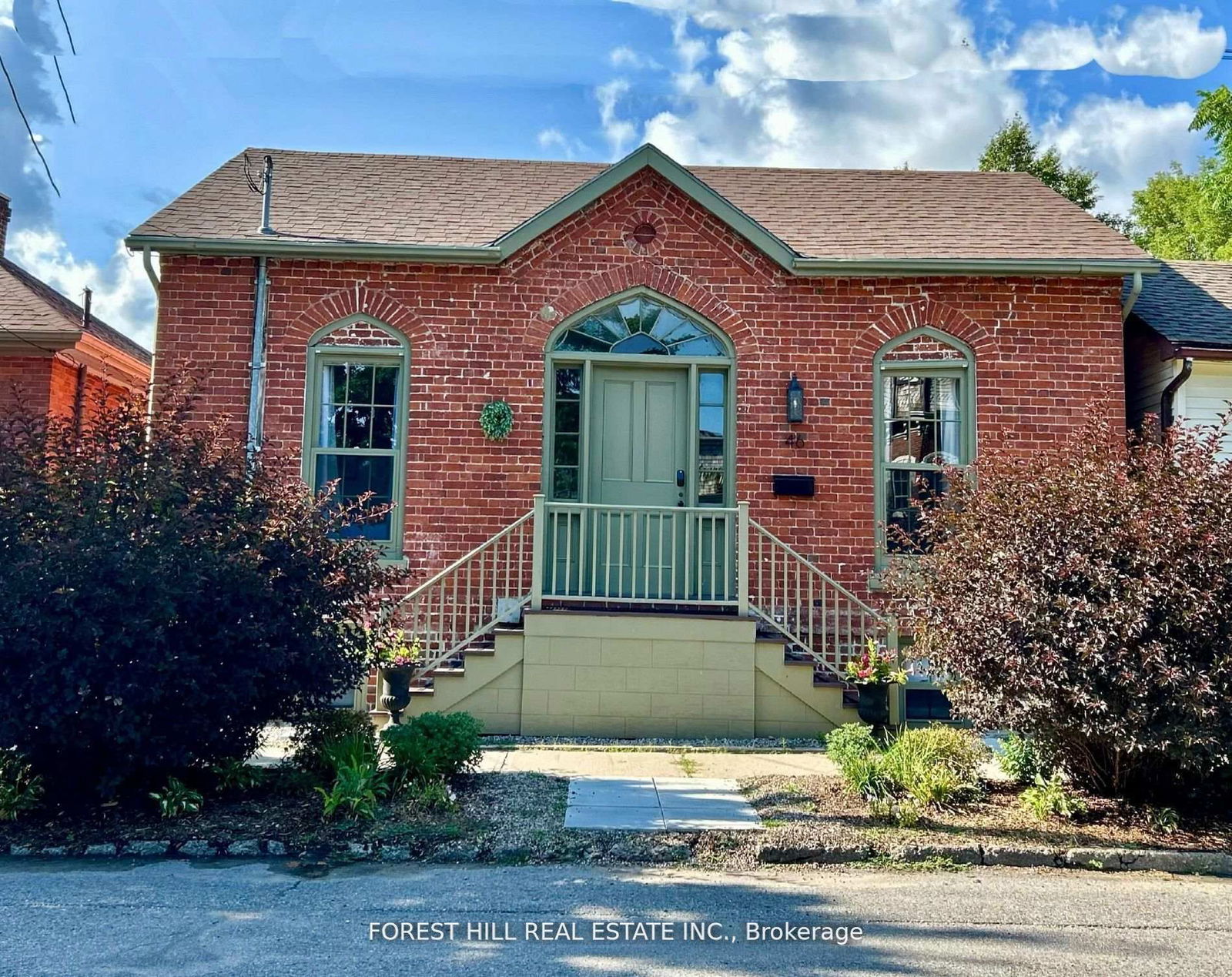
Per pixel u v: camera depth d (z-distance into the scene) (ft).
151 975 12.63
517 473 32.22
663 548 31.42
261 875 17.08
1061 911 15.79
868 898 16.25
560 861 18.08
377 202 36.76
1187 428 31.45
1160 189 99.96
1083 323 32.91
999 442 28.89
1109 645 18.92
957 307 32.94
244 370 32.30
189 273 32.53
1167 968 13.35
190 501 20.02
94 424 20.98
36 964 12.97
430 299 32.73
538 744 26.73
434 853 18.16
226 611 19.66
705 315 32.91
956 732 23.07
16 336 35.78
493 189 38.96
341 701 31.22
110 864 17.66
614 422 32.91
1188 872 18.21
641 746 26.63
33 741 19.35
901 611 23.63
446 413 32.37
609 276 32.96
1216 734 18.71
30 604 18.28
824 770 24.12
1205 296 37.55
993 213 37.70
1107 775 21.40
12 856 17.98
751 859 18.22
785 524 32.09
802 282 33.09
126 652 18.79
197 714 19.74
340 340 32.71
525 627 28.32
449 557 31.86
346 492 32.42
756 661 28.45
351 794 19.80
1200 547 19.04
